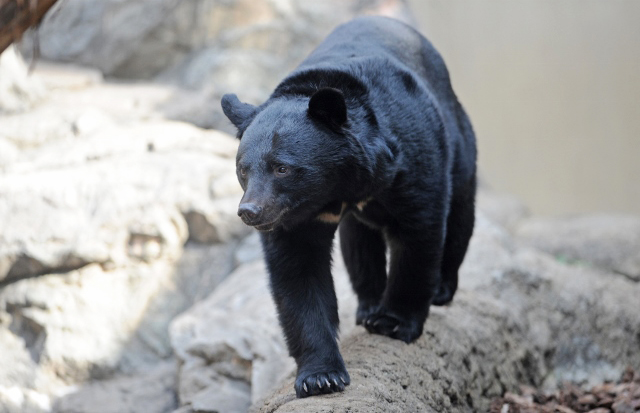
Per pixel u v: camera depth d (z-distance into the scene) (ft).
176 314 44.01
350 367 23.15
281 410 20.01
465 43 82.12
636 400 28.35
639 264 47.32
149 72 67.67
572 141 80.23
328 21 71.05
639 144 77.97
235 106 22.16
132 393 39.09
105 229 42.39
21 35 23.73
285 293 22.15
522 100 81.35
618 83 77.92
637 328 37.11
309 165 20.02
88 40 65.41
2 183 42.98
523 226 56.49
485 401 28.12
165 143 48.32
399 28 26.45
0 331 41.98
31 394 40.32
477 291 34.50
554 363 34.58
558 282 37.73
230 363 33.81
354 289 28.17
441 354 26.08
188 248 45.57
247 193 19.63
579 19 78.38
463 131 27.55
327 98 19.89
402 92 22.76
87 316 42.14
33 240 41.42
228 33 67.87
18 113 51.34
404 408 21.88
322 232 22.06
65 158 45.93
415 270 23.99
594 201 80.64
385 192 22.26
